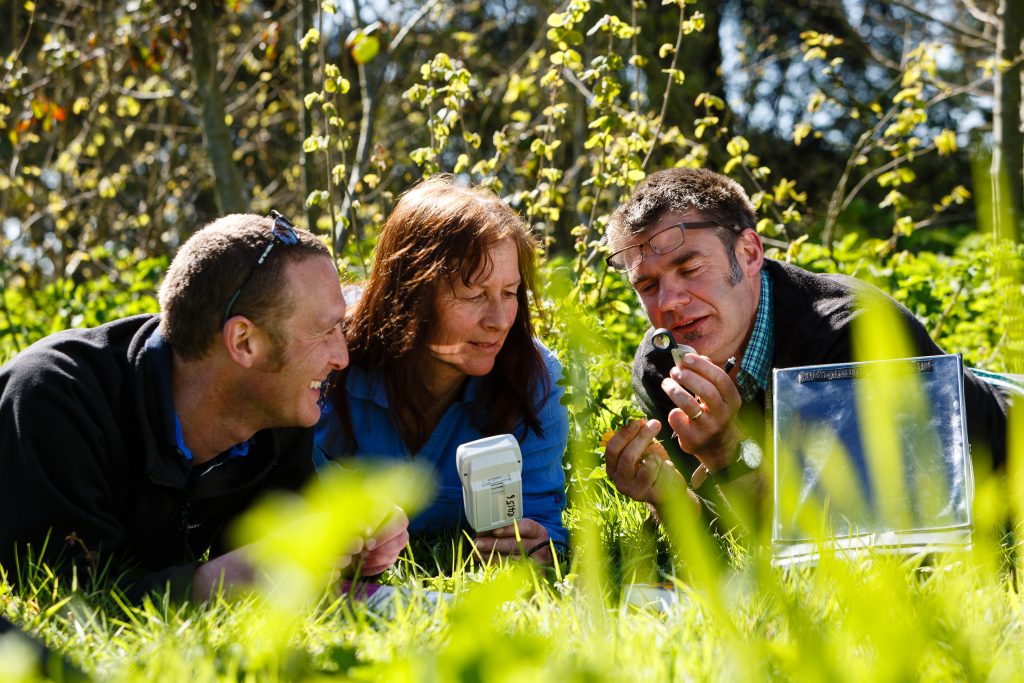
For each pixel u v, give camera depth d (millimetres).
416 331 2947
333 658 1498
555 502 3156
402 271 2949
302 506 537
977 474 2799
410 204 2988
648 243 3094
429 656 1027
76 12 9484
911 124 5848
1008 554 2361
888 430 631
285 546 514
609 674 1386
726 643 1609
